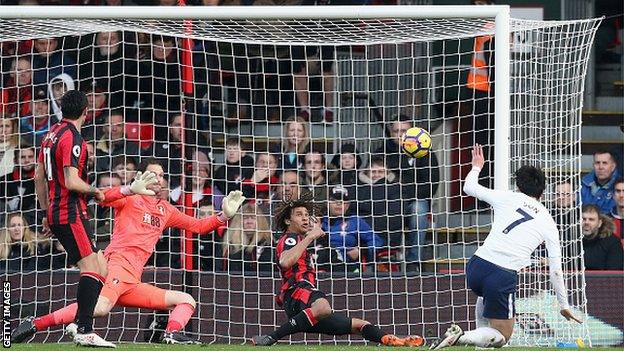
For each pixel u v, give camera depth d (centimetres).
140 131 4550
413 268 4725
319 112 5409
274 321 4250
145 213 3797
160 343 3906
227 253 4412
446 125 5266
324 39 4394
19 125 4634
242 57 4641
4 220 4662
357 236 4556
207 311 4219
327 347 3634
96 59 5141
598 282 4228
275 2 5638
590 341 3988
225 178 4550
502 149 3747
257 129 5359
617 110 5925
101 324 4206
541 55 4369
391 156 4803
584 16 6038
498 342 3130
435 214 4612
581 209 4366
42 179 3250
